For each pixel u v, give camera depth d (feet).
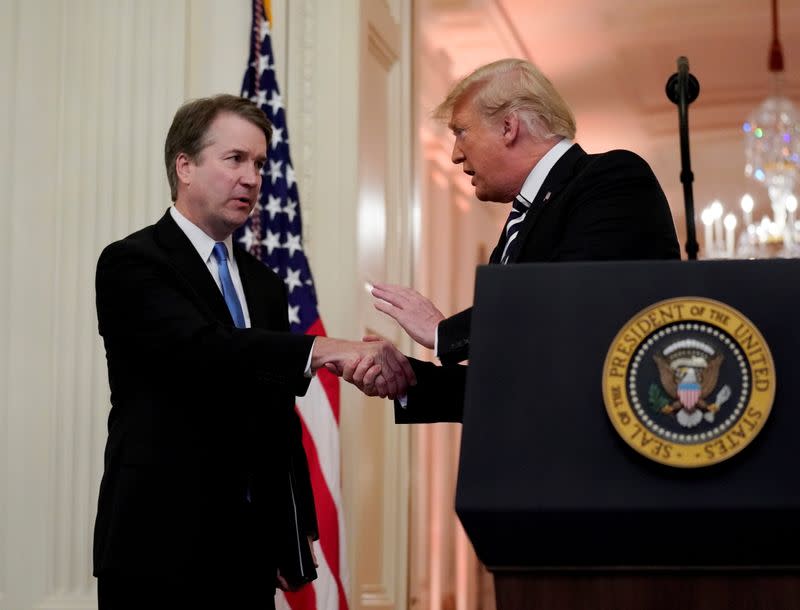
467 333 7.00
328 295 15.40
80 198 14.85
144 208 14.80
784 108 34.37
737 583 4.03
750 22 32.78
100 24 15.21
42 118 15.06
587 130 41.39
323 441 13.08
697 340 4.10
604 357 4.19
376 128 16.92
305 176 15.57
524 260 8.09
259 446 9.23
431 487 32.32
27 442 14.42
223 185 9.77
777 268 4.23
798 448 4.00
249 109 10.04
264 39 14.88
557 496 4.03
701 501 3.95
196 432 8.95
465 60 34.04
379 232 16.75
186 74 15.11
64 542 14.20
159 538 8.69
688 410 4.04
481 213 38.88
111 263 9.21
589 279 4.31
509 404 4.18
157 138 14.94
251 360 8.54
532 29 33.17
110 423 9.36
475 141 8.91
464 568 34.42
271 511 9.34
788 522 3.92
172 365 8.81
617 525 4.00
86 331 14.60
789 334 4.13
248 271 10.27
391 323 17.20
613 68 36.04
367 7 16.37
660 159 42.86
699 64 36.01
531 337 4.25
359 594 15.07
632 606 4.07
